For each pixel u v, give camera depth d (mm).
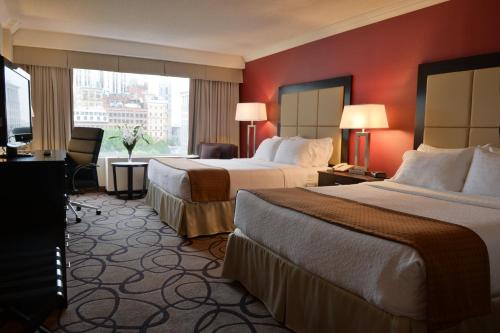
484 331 1674
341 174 4016
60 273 1668
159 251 3342
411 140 3809
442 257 1511
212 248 3457
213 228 3865
